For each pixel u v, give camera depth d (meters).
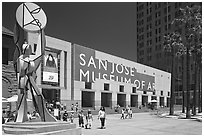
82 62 51.75
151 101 68.25
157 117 40.34
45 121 19.14
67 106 46.94
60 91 45.97
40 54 19.73
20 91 19.08
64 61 47.62
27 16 19.91
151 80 76.19
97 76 55.66
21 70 18.89
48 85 43.25
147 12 118.69
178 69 95.31
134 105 69.06
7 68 36.09
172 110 44.34
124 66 64.88
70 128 18.39
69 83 48.00
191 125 27.30
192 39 39.81
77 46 50.69
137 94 68.88
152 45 113.25
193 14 40.94
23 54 19.42
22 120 18.56
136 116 42.91
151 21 115.38
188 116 37.56
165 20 107.50
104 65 58.03
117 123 29.02
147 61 115.19
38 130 16.27
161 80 81.50
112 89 60.09
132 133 20.14
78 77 50.41
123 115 37.28
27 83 19.19
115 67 61.62
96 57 55.81
